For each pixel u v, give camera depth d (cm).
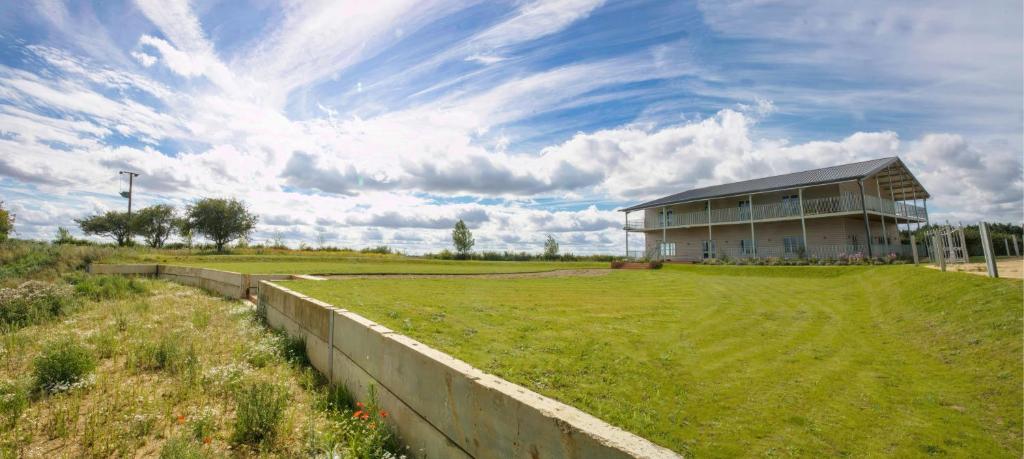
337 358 552
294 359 654
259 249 4159
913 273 1299
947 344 665
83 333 799
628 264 3159
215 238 4038
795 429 422
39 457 360
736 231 3241
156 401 476
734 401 488
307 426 419
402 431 382
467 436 293
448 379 316
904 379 550
